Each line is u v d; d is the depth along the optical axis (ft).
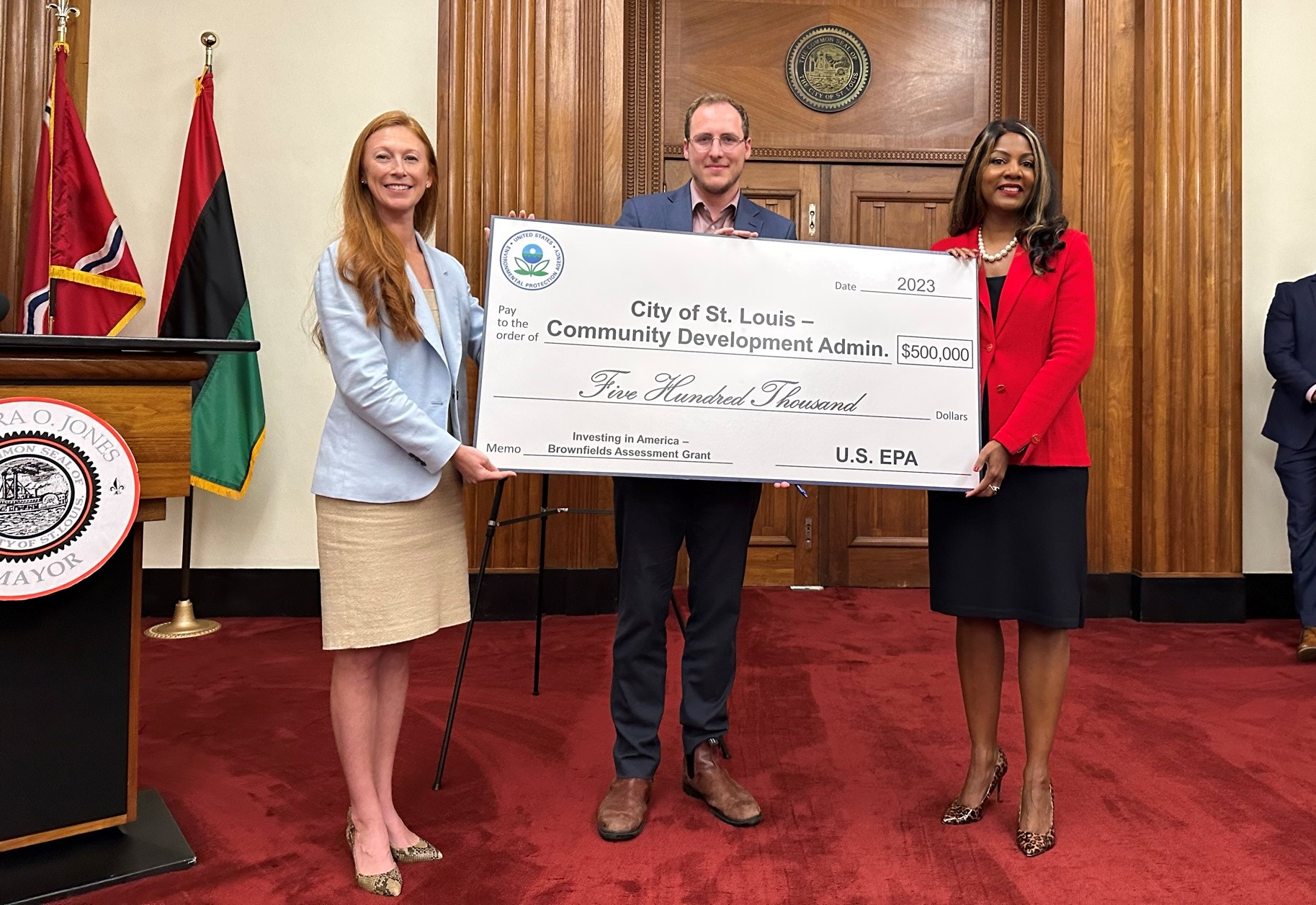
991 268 6.18
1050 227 5.83
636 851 5.68
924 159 14.92
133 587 5.49
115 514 4.95
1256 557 13.15
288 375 12.63
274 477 12.59
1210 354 12.78
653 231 6.03
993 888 5.22
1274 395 11.57
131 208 12.45
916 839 5.86
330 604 5.23
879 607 13.24
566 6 12.67
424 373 5.43
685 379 5.96
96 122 12.37
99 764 5.37
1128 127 13.11
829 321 6.09
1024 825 5.78
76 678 5.29
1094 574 12.98
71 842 5.59
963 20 14.88
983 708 6.20
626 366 5.90
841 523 14.93
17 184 11.96
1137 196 13.02
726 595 6.29
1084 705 8.74
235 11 12.54
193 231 11.84
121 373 5.01
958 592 6.02
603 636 11.37
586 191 12.84
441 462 5.19
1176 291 12.79
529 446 5.77
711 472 5.94
